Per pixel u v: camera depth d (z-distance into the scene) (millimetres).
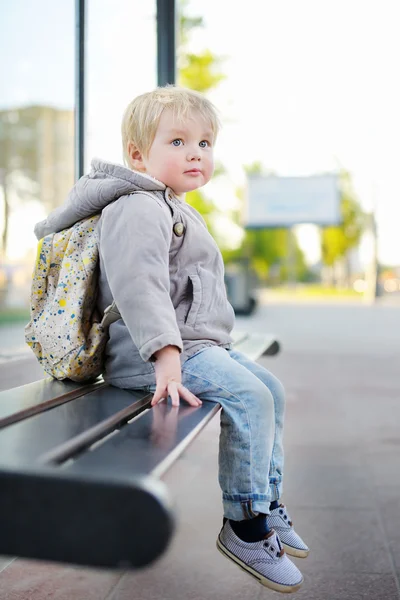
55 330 1918
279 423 1988
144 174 1846
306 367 7453
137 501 915
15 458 1070
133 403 1615
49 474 947
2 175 7824
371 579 2266
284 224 25047
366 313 19266
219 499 3018
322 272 61031
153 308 1621
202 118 2018
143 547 909
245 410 1706
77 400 1651
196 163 1994
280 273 56188
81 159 3545
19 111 7230
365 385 6262
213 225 20922
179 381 1617
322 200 24984
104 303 1932
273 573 1733
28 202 7988
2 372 3197
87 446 1238
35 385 1884
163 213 1778
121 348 1864
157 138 1988
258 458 1699
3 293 7559
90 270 1900
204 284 1893
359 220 43125
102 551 919
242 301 17859
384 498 3047
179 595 2148
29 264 8000
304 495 3080
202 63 16438
